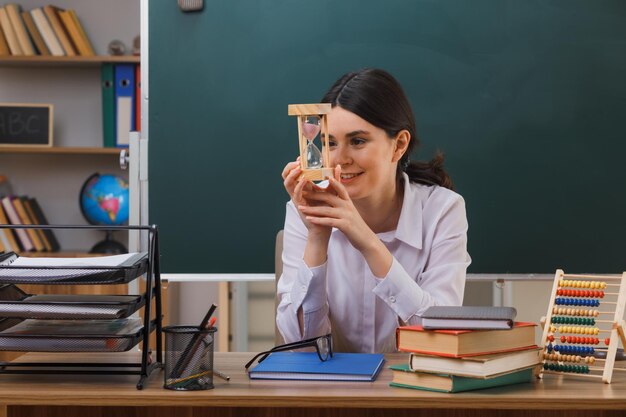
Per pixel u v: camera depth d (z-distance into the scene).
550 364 1.50
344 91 1.80
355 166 1.79
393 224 2.00
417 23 2.94
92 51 4.21
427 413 1.44
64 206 4.36
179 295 4.19
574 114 2.94
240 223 2.99
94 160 4.36
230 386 1.39
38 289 3.67
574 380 1.46
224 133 2.98
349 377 1.43
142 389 1.37
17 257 1.53
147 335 1.44
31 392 1.34
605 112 2.94
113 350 1.42
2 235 4.15
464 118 2.95
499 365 1.36
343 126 1.77
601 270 2.94
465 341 1.33
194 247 2.99
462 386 1.34
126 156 2.99
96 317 1.40
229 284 3.84
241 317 3.80
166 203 3.00
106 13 4.31
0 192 4.32
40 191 4.36
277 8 2.96
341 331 2.00
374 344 1.98
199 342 1.36
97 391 1.35
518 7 2.94
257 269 2.99
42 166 4.36
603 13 2.94
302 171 1.65
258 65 2.97
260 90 2.97
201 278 2.98
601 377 1.45
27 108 4.14
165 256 3.00
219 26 2.97
